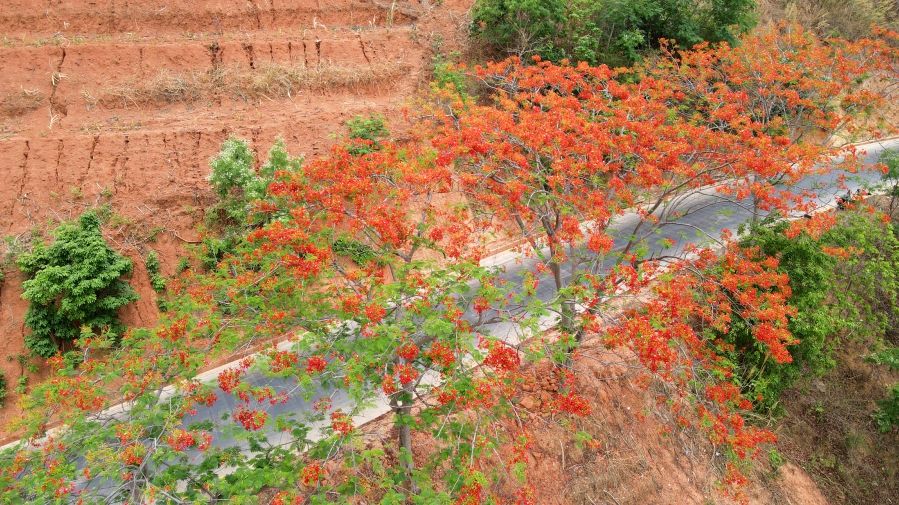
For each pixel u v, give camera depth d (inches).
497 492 428.8
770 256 534.9
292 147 713.0
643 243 492.7
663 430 509.7
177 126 705.0
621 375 533.0
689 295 449.1
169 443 303.0
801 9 1298.0
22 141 629.9
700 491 508.7
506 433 447.2
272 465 331.9
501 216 455.8
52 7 783.1
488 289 346.0
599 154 487.2
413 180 423.2
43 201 603.8
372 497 391.9
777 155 546.6
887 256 671.8
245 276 395.2
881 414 627.2
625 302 546.9
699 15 927.7
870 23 1243.2
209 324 368.2
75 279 520.4
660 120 568.4
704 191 888.3
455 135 479.5
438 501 283.9
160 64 761.6
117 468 289.0
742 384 529.3
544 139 476.7
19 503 294.8
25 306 542.6
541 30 820.0
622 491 473.7
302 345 330.6
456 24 938.1
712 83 806.5
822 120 744.3
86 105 709.9
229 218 637.3
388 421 466.6
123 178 639.1
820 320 514.3
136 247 599.5
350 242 433.7
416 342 363.9
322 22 897.5
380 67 830.5
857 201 693.3
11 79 693.9
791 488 558.6
